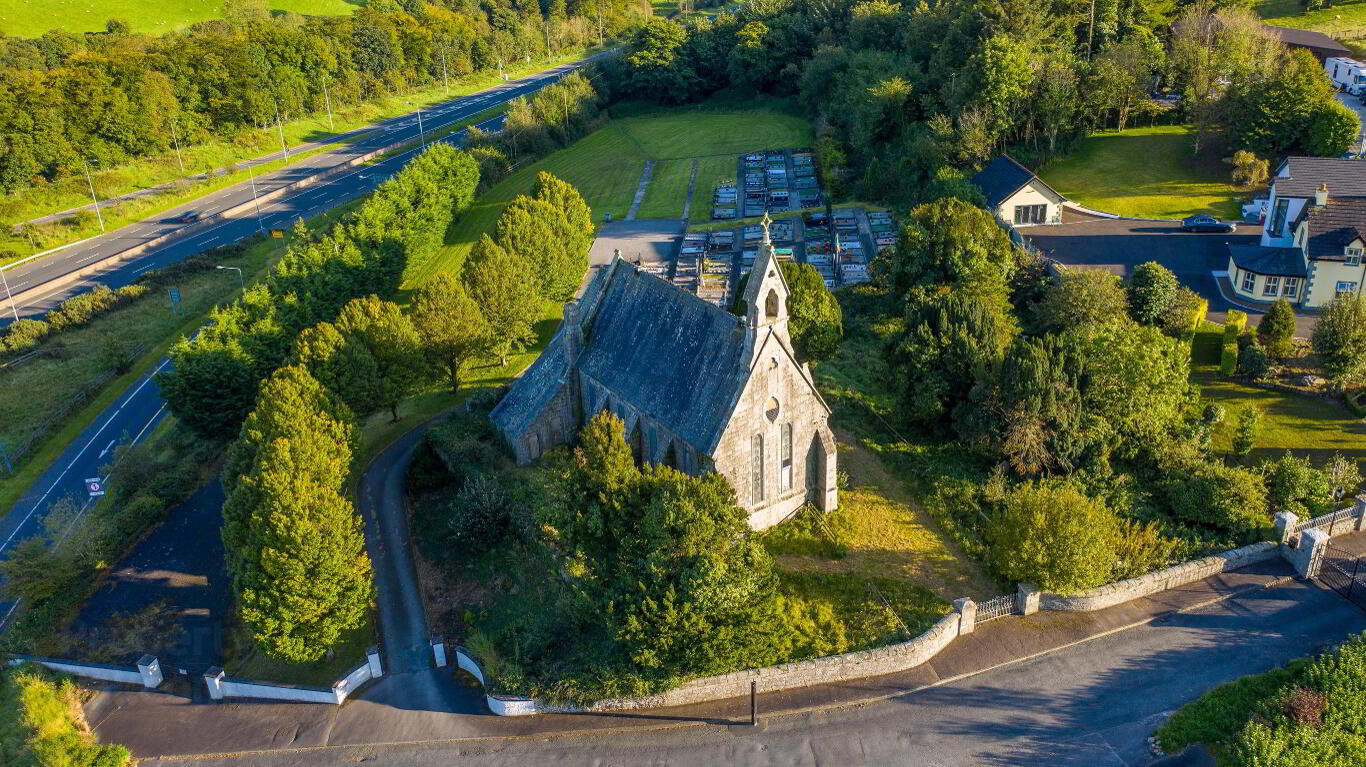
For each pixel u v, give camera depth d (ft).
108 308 448.24
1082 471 241.14
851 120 576.61
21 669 214.07
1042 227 410.52
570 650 201.26
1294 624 201.16
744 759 179.11
